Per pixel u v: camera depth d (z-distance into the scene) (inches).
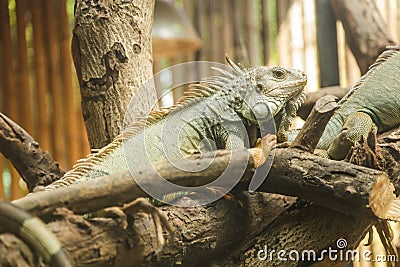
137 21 223.6
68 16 447.8
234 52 439.2
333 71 386.3
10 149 216.4
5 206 121.3
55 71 438.3
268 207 175.5
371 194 151.8
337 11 355.9
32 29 436.1
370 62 340.8
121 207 141.0
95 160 166.2
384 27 343.6
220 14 440.5
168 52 380.2
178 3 451.5
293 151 164.9
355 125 201.9
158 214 138.6
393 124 226.4
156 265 155.3
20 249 123.6
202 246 164.1
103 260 139.4
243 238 174.2
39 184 219.8
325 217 175.5
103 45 218.8
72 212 138.9
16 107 434.3
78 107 443.5
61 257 120.0
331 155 194.1
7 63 433.7
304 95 189.2
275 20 427.8
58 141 436.1
